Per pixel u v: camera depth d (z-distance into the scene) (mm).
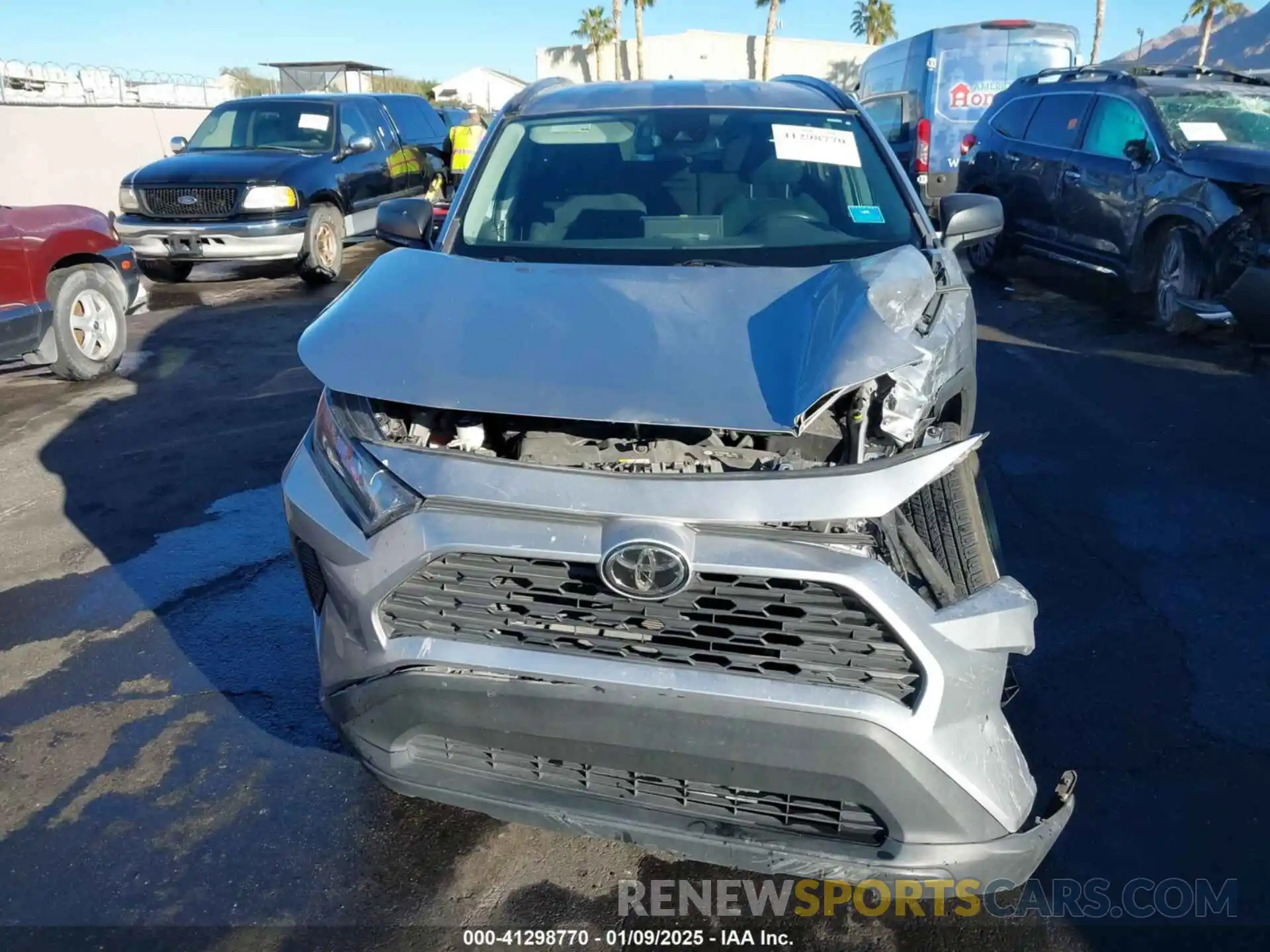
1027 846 2170
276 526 4789
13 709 3424
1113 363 6902
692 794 2242
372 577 2219
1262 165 6789
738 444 2406
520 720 2176
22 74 13961
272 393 6852
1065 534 4434
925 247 3307
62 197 13977
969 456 2805
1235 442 5410
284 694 3479
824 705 2020
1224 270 7027
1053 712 3240
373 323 2584
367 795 2969
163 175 10312
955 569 2297
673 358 2379
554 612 2146
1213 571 4098
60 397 6922
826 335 2428
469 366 2357
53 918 2553
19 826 2867
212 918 2549
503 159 3812
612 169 3715
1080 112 8828
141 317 9367
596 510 2070
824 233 3395
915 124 13320
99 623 3967
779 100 4039
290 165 10547
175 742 3229
